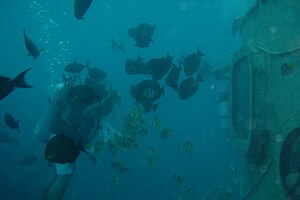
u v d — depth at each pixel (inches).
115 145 231.0
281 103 217.3
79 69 296.7
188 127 735.7
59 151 128.8
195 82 210.5
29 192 454.9
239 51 286.8
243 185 278.4
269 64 237.1
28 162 355.9
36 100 1441.9
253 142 241.3
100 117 253.4
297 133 204.8
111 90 252.7
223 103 414.0
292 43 202.1
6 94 116.8
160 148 617.6
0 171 551.8
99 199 431.8
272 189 226.1
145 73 246.8
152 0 2292.1
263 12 249.6
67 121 252.8
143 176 494.9
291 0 205.6
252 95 246.1
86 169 540.7
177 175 241.1
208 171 494.9
